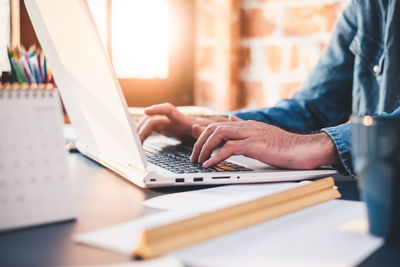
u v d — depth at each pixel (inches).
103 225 17.8
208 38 79.0
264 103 77.7
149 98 61.0
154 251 14.2
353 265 13.9
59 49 26.7
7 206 16.8
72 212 18.3
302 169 27.0
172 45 61.3
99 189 24.2
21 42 50.1
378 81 44.7
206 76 80.0
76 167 30.9
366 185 16.5
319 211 19.6
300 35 73.4
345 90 47.7
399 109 29.2
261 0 76.2
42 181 17.6
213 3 77.5
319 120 45.7
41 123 17.7
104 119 25.3
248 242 15.6
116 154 27.2
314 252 14.8
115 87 21.3
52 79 38.2
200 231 15.8
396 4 42.8
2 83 42.6
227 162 29.4
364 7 45.4
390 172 15.8
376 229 16.4
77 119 31.7
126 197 22.4
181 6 61.2
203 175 24.5
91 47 21.6
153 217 17.9
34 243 15.7
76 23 22.0
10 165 17.0
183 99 63.0
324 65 48.6
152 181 23.8
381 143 15.8
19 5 49.6
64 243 15.7
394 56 43.1
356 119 16.8
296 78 74.5
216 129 27.6
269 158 26.7
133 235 15.9
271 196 19.4
